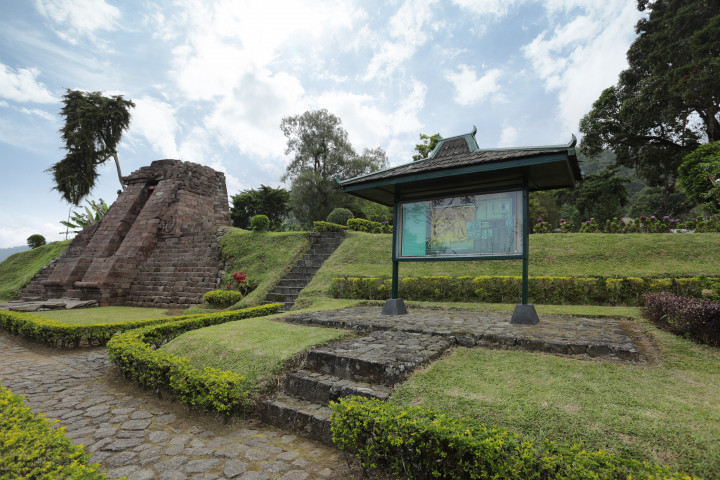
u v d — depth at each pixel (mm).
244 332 5523
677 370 3518
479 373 3531
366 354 4113
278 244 14953
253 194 32000
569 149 5094
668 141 23328
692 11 19719
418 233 7031
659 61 20703
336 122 34625
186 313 11609
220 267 15016
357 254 12828
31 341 7992
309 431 3355
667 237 10109
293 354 4367
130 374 5102
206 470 2799
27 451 2258
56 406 4199
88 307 13969
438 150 7086
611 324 5613
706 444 2129
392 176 6652
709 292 5520
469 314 7031
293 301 10992
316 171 34188
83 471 2102
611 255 9641
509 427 2516
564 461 2006
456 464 2348
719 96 18250
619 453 2146
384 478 2596
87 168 27734
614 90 23516
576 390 3006
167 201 18594
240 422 3686
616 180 33406
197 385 3871
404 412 2605
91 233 20453
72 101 27984
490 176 6180
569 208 46781
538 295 8445
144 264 16828
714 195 8609
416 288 9555
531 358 3986
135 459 2969
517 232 6035
